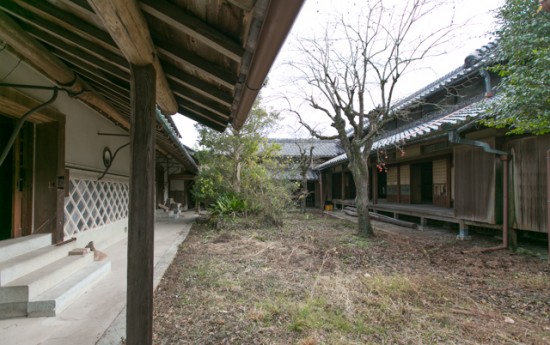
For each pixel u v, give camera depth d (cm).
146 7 138
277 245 598
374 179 1116
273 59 146
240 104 228
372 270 422
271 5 110
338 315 273
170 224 940
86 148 468
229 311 282
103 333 229
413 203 1018
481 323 261
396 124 1106
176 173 1391
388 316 271
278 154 1119
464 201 626
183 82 224
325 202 1653
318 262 468
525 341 230
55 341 218
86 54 224
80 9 151
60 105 381
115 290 323
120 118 413
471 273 401
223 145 972
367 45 665
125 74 229
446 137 665
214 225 859
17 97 289
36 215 357
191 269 423
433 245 587
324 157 1711
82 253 361
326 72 700
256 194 926
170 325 253
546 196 472
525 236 591
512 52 371
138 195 163
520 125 371
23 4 176
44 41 222
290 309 284
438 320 267
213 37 147
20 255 300
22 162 351
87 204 474
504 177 528
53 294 269
